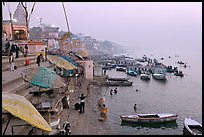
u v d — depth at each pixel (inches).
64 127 623.2
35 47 1529.3
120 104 1572.3
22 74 576.4
